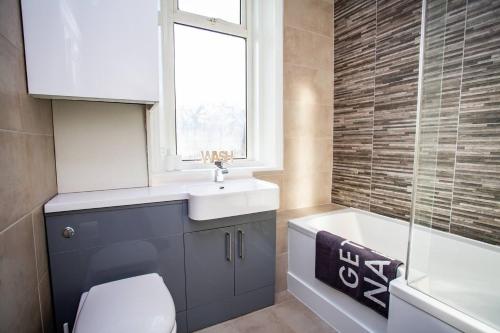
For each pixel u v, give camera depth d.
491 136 1.25
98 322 0.84
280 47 1.92
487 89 1.25
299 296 1.75
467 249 1.18
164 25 1.70
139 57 1.14
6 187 0.72
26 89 0.95
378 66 1.85
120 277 1.21
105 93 1.09
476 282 1.07
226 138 2.02
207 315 1.45
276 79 1.95
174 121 1.79
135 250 1.23
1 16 0.77
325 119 2.20
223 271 1.47
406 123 1.70
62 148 1.30
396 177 1.79
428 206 1.19
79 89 1.05
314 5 2.06
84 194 1.28
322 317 1.56
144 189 1.43
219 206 1.29
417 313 0.96
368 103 1.94
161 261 1.29
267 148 2.07
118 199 1.17
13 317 0.73
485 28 1.23
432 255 1.12
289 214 1.96
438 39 1.21
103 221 1.16
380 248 1.85
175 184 1.61
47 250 1.07
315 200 2.20
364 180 2.01
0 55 0.75
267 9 1.99
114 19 1.09
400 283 1.05
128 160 1.45
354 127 2.06
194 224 1.35
